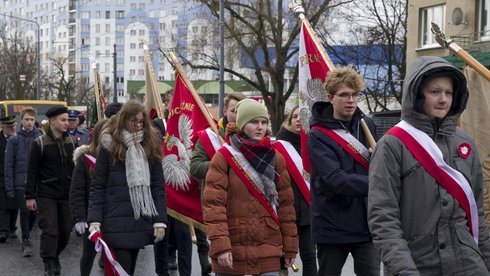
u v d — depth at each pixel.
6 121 10.60
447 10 26.11
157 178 5.87
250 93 49.12
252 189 4.74
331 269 4.94
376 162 3.50
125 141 5.67
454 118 3.50
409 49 28.58
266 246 4.74
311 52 6.07
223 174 4.73
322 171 4.70
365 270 4.87
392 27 35.34
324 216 4.81
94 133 6.61
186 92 7.55
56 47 115.06
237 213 4.73
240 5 33.84
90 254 6.63
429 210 3.40
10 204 10.63
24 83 53.53
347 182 4.58
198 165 6.06
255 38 35.53
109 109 7.80
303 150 6.07
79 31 111.88
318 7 33.28
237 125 4.81
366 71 37.41
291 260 4.92
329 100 4.95
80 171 6.55
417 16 28.09
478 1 24.77
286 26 35.19
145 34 107.44
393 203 3.44
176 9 102.38
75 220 6.50
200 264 8.18
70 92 64.00
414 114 3.47
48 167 7.92
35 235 11.39
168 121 7.62
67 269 8.55
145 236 5.71
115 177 5.68
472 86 5.82
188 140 7.41
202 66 35.66
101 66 111.12
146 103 9.12
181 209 7.18
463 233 3.39
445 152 3.49
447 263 3.35
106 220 5.64
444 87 3.43
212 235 4.63
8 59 53.75
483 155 5.83
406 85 3.49
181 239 7.22
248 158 4.75
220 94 25.53
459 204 3.40
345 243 4.79
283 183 4.91
